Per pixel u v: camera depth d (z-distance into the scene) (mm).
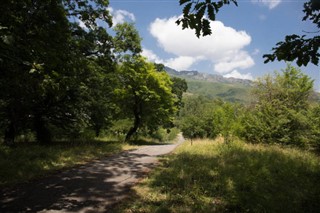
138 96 26750
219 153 13086
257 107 18938
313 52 3795
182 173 8703
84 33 16656
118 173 9578
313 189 7453
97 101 20938
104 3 14078
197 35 3352
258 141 17281
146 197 6781
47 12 9219
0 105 15852
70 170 9914
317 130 15594
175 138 62375
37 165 9766
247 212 5957
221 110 22688
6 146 13422
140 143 28344
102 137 30219
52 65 7730
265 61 4156
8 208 5832
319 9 3510
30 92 10156
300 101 17891
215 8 3119
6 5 6773
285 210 6078
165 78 29109
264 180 8312
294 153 13414
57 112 19078
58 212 5699
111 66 19297
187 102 81000
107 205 6207
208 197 6848
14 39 7004
